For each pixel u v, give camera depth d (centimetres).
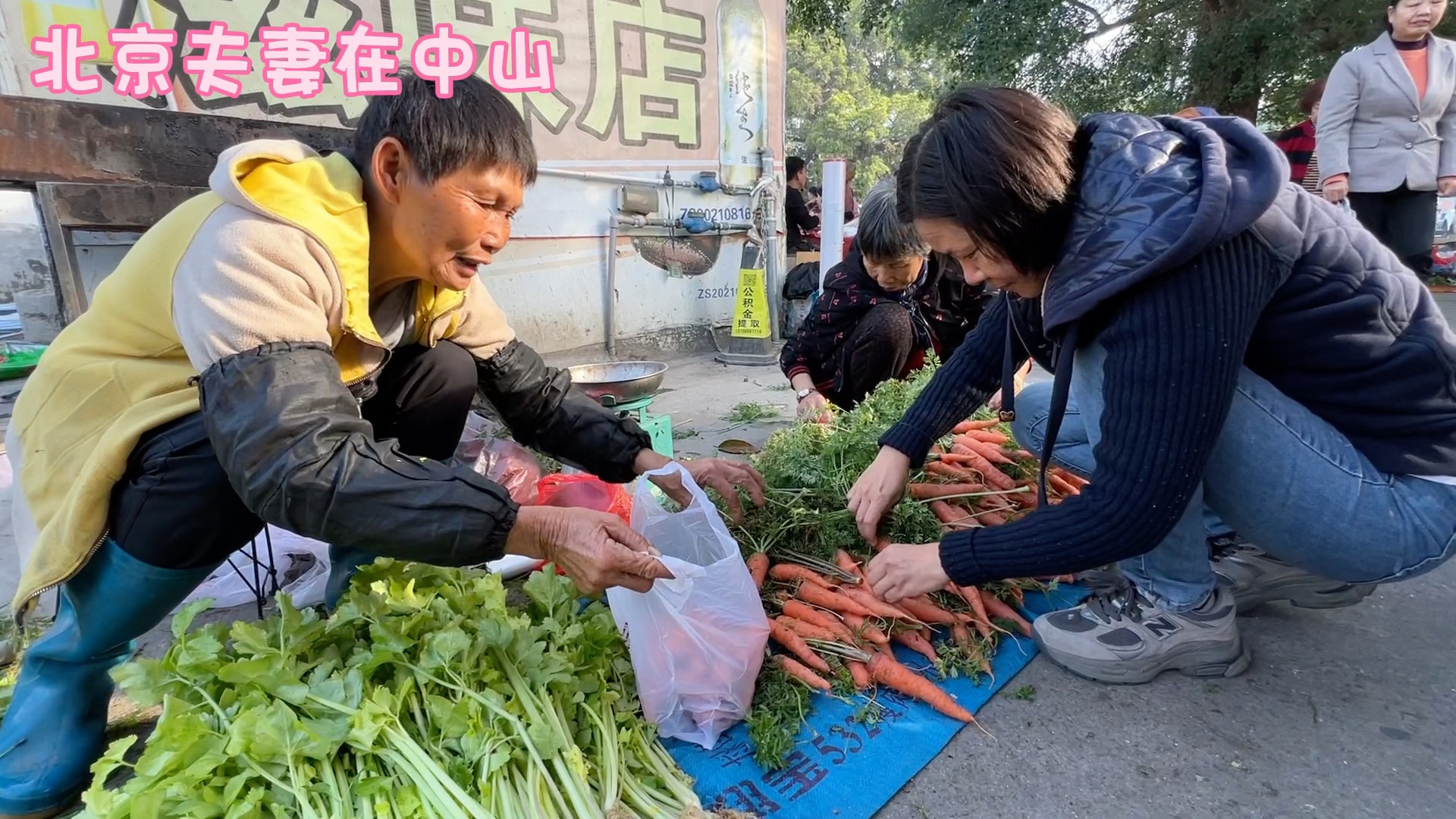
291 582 203
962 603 176
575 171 462
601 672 141
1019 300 158
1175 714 149
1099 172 118
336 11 368
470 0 409
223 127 281
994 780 133
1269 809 124
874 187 256
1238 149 119
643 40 483
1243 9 898
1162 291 116
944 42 1009
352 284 123
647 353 522
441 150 114
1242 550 178
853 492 175
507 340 176
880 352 273
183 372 125
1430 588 192
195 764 104
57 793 129
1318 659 164
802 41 1323
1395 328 130
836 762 138
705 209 538
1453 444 134
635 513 159
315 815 104
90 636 131
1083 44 949
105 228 257
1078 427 195
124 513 122
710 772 136
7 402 297
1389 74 389
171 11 327
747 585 145
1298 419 135
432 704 119
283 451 107
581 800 116
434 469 115
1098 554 126
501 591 148
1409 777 130
